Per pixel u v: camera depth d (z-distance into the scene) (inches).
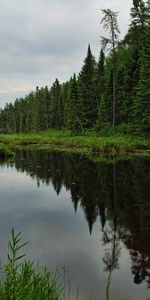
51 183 683.4
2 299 179.8
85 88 2364.7
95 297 245.0
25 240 361.7
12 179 735.1
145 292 255.3
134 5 1966.0
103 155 1254.3
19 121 5378.9
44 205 511.8
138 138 1520.7
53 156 1241.4
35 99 4808.1
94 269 292.7
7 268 194.4
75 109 2278.5
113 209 482.3
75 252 330.0
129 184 655.1
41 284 201.2
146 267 298.2
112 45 1696.6
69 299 239.5
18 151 1489.9
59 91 3533.5
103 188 623.8
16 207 498.6
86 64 2423.7
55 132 2765.7
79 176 762.8
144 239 363.9
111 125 1919.3
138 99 1562.5
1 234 380.5
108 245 348.8
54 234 381.4
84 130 2267.5
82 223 422.9
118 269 293.4
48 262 304.8
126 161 1029.8
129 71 1875.0
